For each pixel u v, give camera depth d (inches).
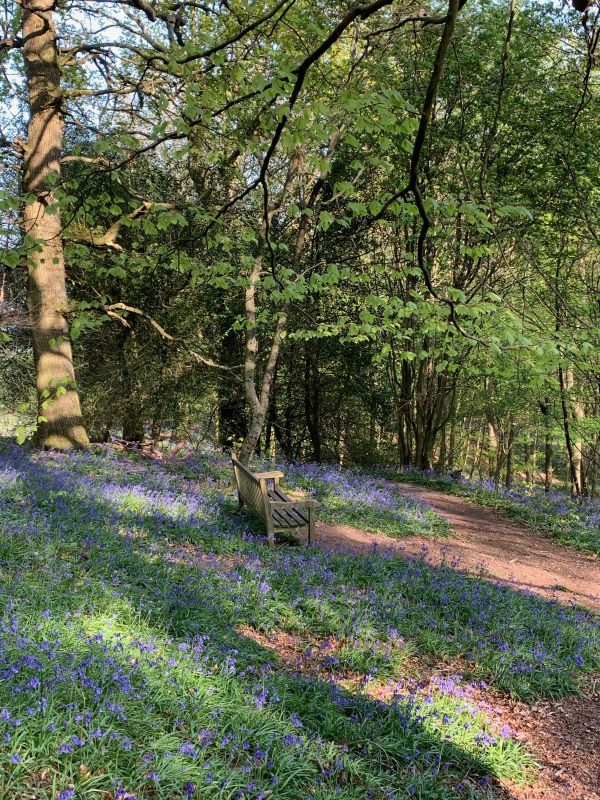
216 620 226.8
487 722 202.4
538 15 504.7
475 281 627.5
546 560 446.6
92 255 478.6
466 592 310.2
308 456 936.9
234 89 278.5
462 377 716.0
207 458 587.8
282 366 826.2
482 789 169.8
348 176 664.4
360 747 173.8
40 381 497.4
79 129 644.7
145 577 245.0
